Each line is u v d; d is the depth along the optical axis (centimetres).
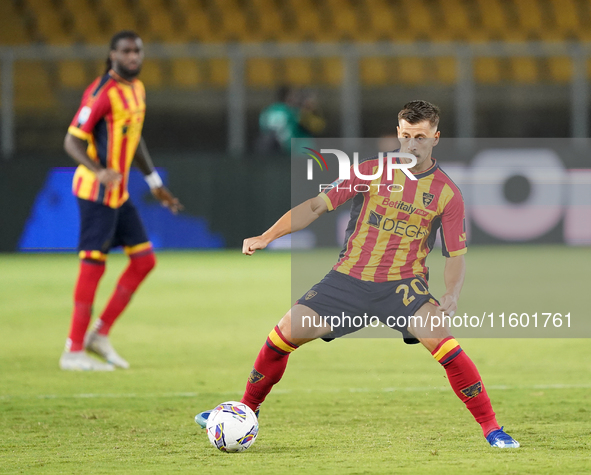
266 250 5678
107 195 2192
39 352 2530
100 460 1336
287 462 1315
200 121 6369
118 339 2773
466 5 7081
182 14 6919
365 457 1345
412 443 1445
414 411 1722
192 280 4350
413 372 2200
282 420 1642
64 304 3566
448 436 1498
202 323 3098
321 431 1547
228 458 1345
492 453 1361
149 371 2225
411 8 7075
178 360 2398
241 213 5466
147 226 5431
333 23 6988
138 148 2398
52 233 5362
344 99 5434
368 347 2634
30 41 6712
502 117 6375
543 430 1530
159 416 1689
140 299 3722
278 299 3703
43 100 6031
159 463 1313
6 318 3212
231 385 2031
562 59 6469
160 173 5416
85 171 2209
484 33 7038
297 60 6544
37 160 5322
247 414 1389
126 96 2203
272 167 5462
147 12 6894
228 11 6962
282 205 5475
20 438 1498
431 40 7000
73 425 1606
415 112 1375
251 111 6312
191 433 1538
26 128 6025
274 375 1411
